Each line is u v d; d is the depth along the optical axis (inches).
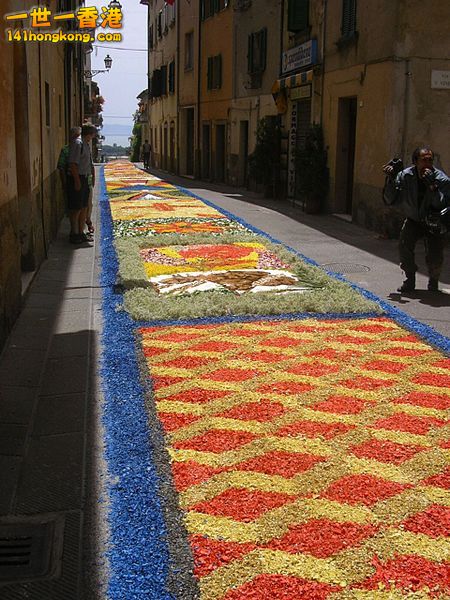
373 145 595.5
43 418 207.2
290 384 229.6
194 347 268.2
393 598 123.6
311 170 730.2
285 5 883.4
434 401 216.2
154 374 238.4
